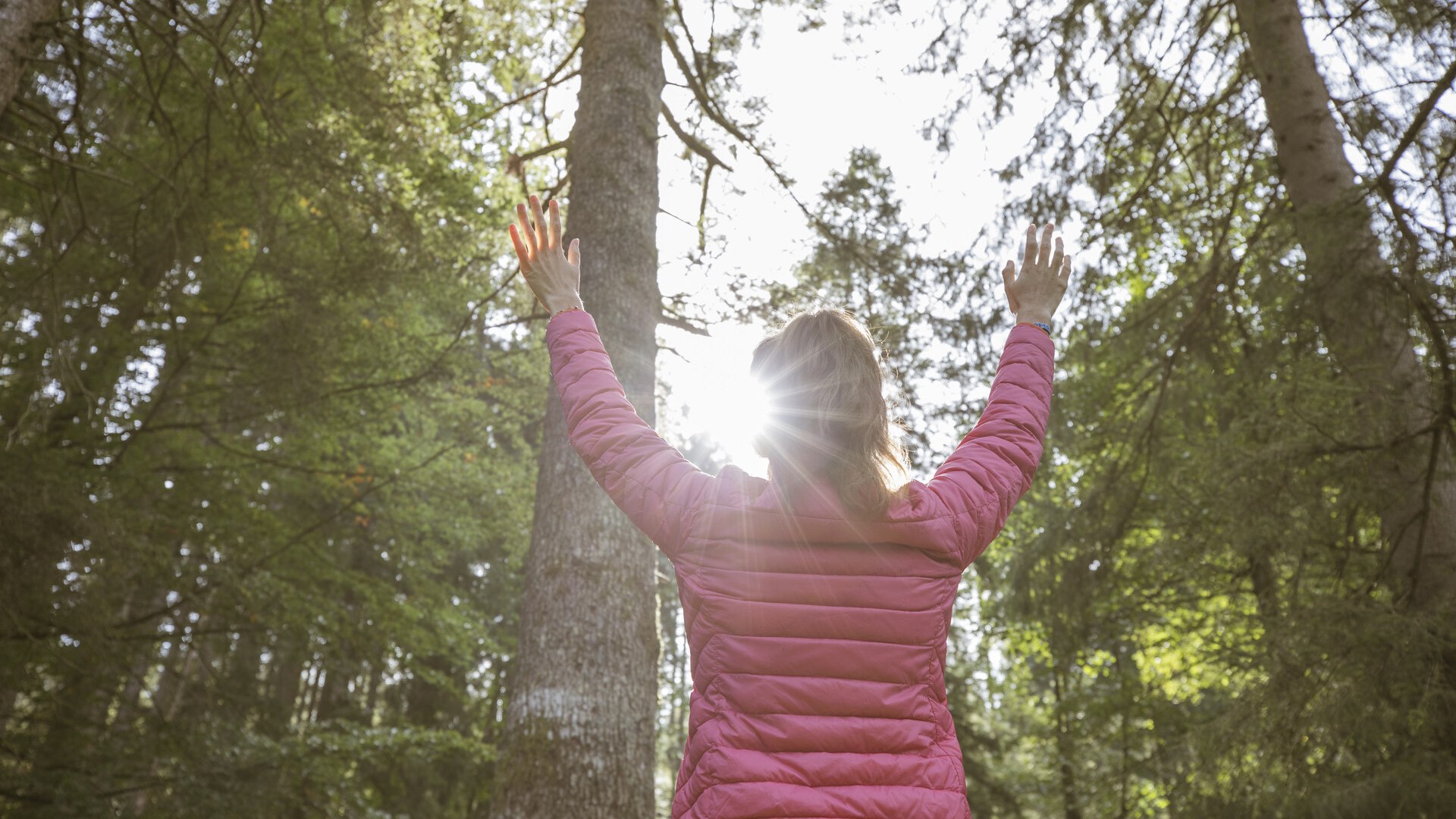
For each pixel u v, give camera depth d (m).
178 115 8.54
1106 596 9.28
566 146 7.57
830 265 8.28
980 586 12.44
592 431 1.52
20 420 6.67
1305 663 5.68
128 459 9.80
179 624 11.19
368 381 10.79
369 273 8.69
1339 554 6.69
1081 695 12.67
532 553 5.50
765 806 1.28
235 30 8.92
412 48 8.24
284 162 8.05
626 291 5.95
